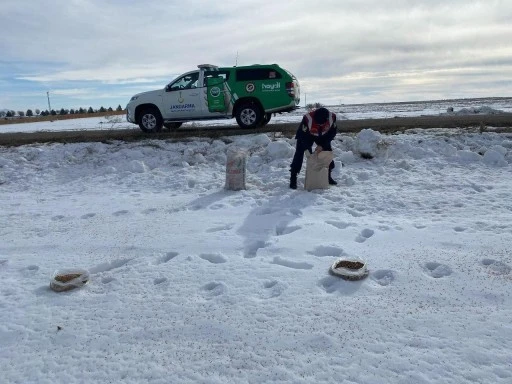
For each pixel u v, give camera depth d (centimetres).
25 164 1238
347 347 391
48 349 413
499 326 411
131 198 922
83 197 966
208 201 852
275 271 536
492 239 593
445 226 654
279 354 387
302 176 977
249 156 1135
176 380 362
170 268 562
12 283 551
